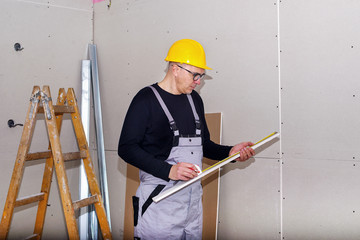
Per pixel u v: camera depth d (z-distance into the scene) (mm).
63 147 2982
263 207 2260
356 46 1924
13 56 2744
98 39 3115
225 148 2004
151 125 1821
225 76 2416
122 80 2973
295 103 2133
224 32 2418
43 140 2867
